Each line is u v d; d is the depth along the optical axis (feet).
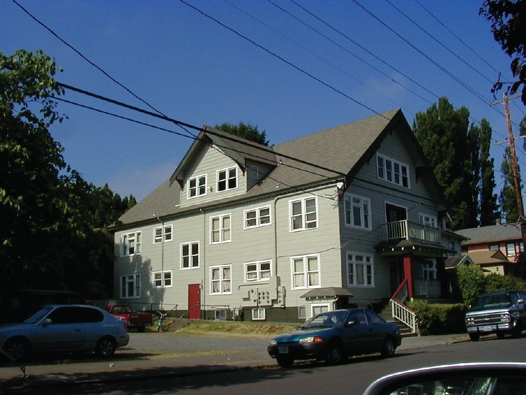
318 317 58.18
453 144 217.36
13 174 37.32
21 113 38.65
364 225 104.78
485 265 184.44
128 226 141.08
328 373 45.88
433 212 127.54
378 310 102.68
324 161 107.96
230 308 113.29
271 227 109.19
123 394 37.47
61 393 38.29
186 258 125.80
